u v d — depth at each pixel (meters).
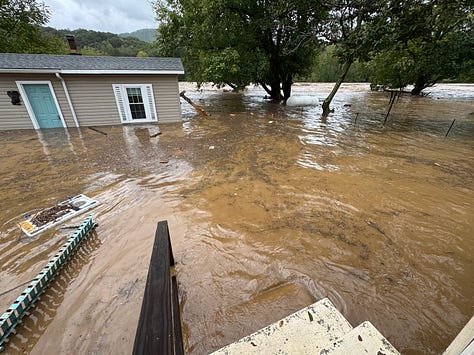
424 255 2.99
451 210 3.98
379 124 10.26
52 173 5.41
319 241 3.25
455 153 6.68
